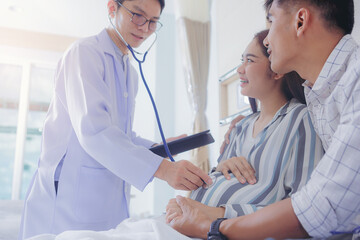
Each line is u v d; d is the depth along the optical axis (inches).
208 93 112.6
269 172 33.5
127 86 52.7
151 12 47.3
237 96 67.8
